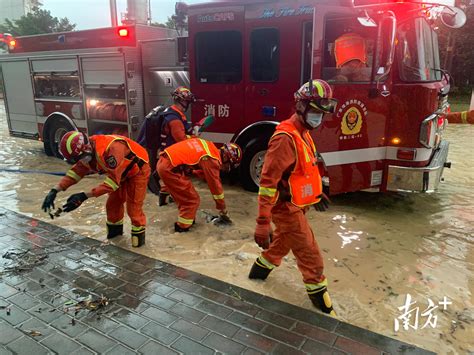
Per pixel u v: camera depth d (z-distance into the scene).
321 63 4.74
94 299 3.29
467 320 3.16
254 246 4.42
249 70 5.96
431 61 5.54
